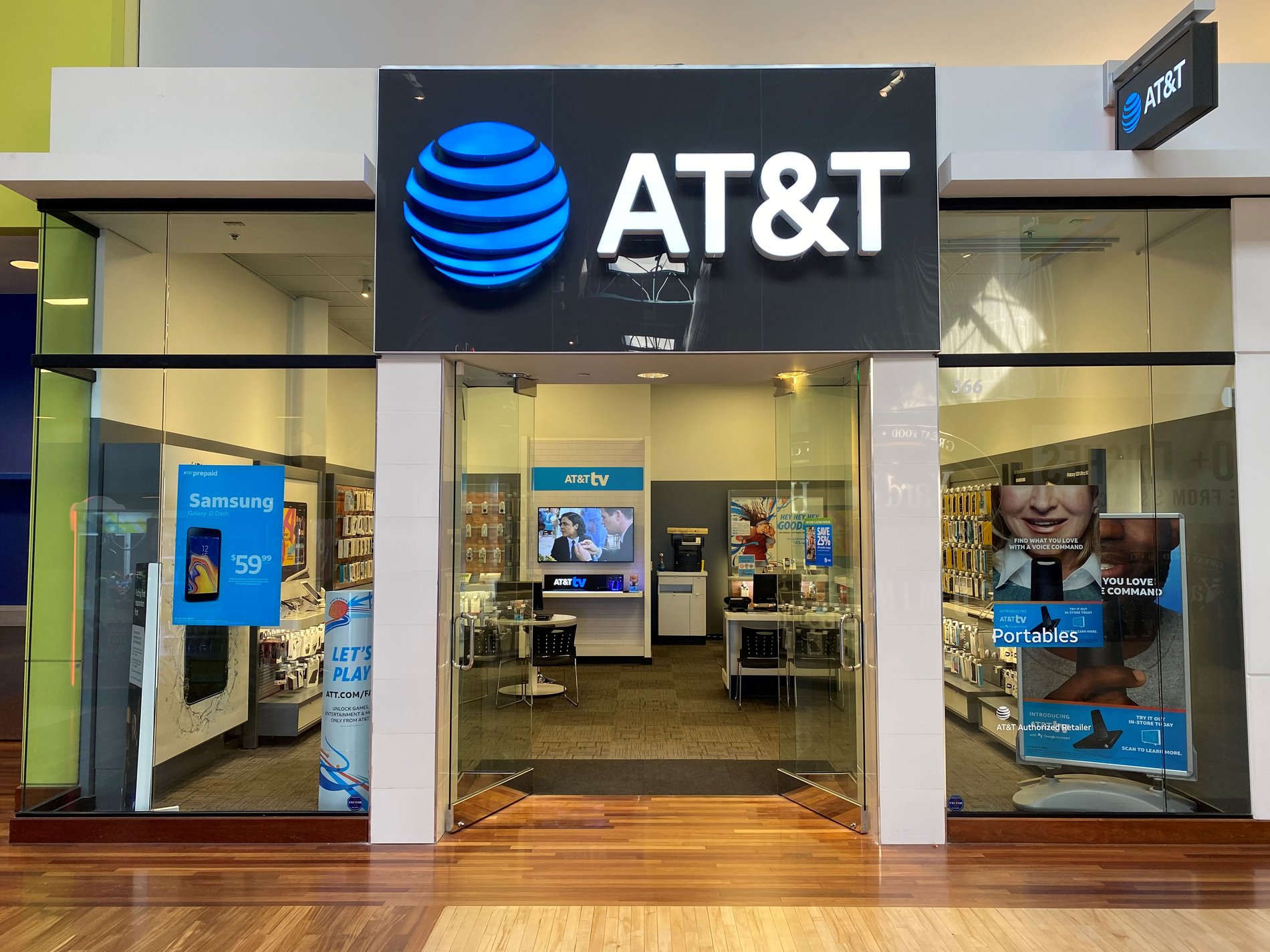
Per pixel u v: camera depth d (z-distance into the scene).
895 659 4.39
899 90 4.46
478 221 4.39
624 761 5.92
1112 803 4.39
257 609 4.52
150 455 4.55
